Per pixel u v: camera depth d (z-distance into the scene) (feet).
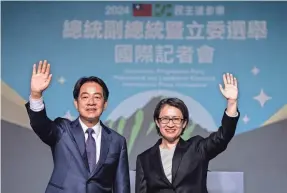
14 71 15.02
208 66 14.92
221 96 14.85
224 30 14.96
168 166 9.64
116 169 9.43
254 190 14.61
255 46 14.93
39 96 8.84
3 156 14.83
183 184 9.40
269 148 14.70
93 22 15.03
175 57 14.96
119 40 15.03
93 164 9.14
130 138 14.82
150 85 14.97
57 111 14.90
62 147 9.19
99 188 9.07
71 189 8.93
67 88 14.94
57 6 15.05
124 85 14.97
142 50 15.01
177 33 14.98
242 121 14.78
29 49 15.03
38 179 14.79
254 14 14.98
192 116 14.83
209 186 10.51
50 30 15.03
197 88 14.90
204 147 9.71
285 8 14.97
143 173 9.83
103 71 14.98
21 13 15.06
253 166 14.66
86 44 15.03
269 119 14.78
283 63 14.87
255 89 14.85
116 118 14.88
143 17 15.03
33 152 14.85
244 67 14.88
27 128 14.89
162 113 9.86
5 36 15.03
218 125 14.78
